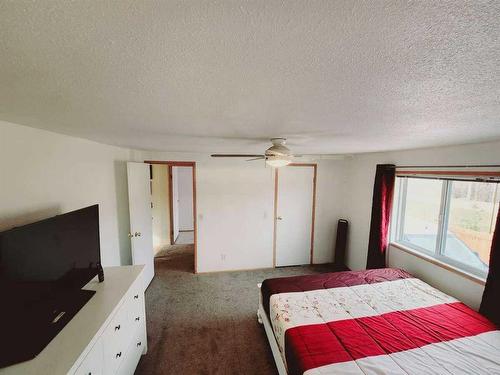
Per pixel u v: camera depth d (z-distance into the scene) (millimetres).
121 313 1662
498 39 493
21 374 1029
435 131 1604
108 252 2748
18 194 1500
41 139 1698
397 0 393
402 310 2025
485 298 1980
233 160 4047
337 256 4371
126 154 3240
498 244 1896
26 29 469
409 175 2965
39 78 741
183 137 2061
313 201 4379
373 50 556
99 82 778
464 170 2297
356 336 1704
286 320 1891
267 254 4320
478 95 864
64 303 1541
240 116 1241
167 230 5441
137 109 1115
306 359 1493
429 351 1563
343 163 4395
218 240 4117
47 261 1362
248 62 629
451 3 396
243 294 3355
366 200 3818
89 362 1238
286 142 2311
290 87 811
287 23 461
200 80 757
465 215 2443
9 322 1110
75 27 468
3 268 1069
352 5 410
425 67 644
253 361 2156
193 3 405
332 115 1196
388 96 892
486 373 1405
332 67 654
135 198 3209
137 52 575
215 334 2510
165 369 2055
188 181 6453
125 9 418
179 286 3574
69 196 2027
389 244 3330
